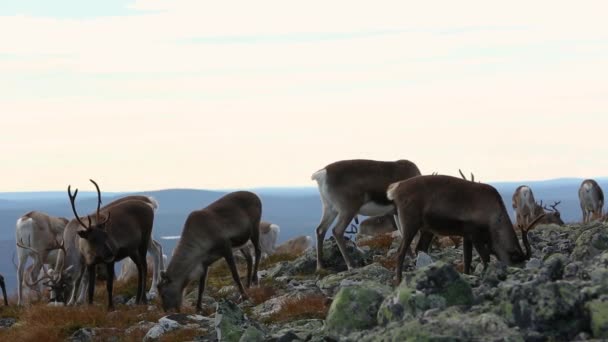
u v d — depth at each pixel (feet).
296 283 134.72
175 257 125.29
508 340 65.05
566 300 69.00
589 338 66.44
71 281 150.30
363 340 72.95
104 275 179.32
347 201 139.85
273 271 155.94
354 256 144.87
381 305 79.56
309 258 149.28
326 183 140.77
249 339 86.63
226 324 92.43
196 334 101.50
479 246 105.19
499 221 104.17
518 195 241.55
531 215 239.71
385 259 143.33
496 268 88.28
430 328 68.74
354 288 84.84
